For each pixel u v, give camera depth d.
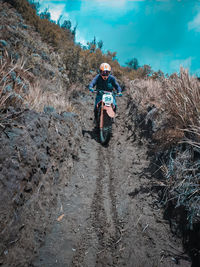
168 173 3.13
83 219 2.81
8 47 5.85
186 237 2.51
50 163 3.11
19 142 2.43
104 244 2.49
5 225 1.93
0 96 2.65
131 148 4.73
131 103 7.38
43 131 3.13
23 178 2.33
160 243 2.53
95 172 3.97
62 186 3.31
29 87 4.38
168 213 2.87
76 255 2.31
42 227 2.44
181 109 3.59
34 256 2.14
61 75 8.37
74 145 4.33
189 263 2.29
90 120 6.45
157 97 5.69
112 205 3.13
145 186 3.41
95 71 12.00
